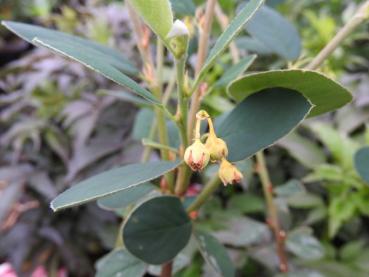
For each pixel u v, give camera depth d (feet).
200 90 0.43
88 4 1.69
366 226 1.05
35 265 1.21
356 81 1.17
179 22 0.31
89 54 0.35
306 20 1.39
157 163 0.34
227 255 0.47
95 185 0.31
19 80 1.34
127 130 1.15
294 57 0.51
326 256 0.91
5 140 1.23
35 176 1.20
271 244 0.83
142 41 0.48
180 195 0.44
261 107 0.36
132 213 0.41
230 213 0.89
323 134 0.97
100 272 0.48
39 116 1.24
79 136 1.11
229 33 0.32
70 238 1.25
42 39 0.34
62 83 1.23
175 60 0.34
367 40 1.38
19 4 2.14
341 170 0.91
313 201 0.95
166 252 0.41
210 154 0.34
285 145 0.98
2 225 1.20
